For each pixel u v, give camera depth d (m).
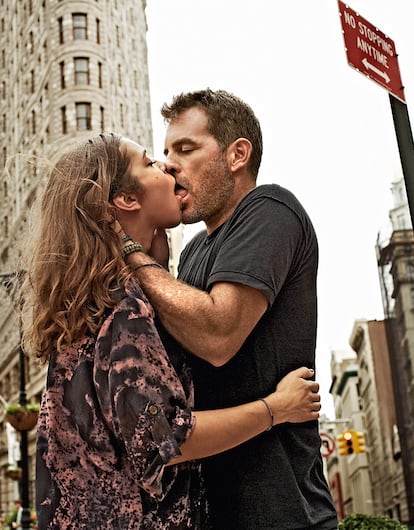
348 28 5.13
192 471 2.18
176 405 2.00
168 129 2.77
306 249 2.55
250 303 2.26
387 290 44.88
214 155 2.68
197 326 2.17
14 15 65.75
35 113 55.31
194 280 2.73
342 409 122.56
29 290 2.27
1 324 59.59
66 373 2.10
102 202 2.21
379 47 5.38
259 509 2.29
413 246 43.72
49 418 2.08
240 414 2.16
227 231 2.57
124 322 2.02
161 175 2.42
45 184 2.32
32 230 2.30
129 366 1.97
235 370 2.42
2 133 68.12
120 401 1.94
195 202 2.69
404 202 43.75
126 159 2.36
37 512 2.06
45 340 2.16
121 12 57.59
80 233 2.15
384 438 59.78
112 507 1.98
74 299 2.08
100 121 48.53
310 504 2.36
